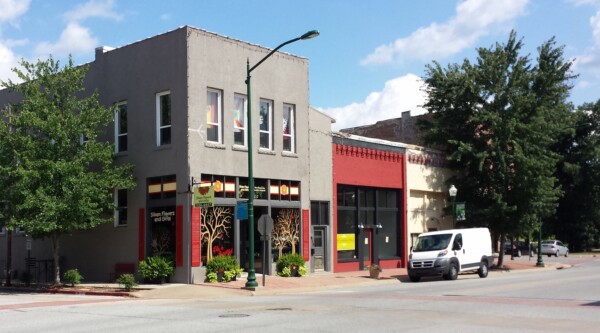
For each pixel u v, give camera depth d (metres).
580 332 11.07
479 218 36.62
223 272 24.77
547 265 42.00
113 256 27.19
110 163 26.34
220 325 12.48
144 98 26.70
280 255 28.20
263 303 17.41
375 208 34.31
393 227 35.62
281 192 28.50
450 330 11.41
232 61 26.91
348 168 32.56
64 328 12.68
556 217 66.00
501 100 36.47
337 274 29.97
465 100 37.31
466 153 36.66
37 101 24.61
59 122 24.19
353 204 33.16
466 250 29.19
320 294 20.83
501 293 19.56
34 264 30.31
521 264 42.16
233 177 26.55
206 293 21.19
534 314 13.85
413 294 19.72
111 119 26.00
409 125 45.72
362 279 27.64
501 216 36.44
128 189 26.64
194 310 15.68
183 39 25.34
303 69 30.14
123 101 27.77
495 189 37.09
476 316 13.54
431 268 27.53
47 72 25.16
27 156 24.02
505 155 36.06
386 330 11.45
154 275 24.55
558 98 40.44
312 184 30.30
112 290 22.92
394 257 35.19
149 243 26.08
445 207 38.41
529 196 36.31
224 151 26.16
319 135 31.03
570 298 17.77
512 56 37.62
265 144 28.20
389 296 19.05
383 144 34.78
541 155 36.62
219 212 25.77
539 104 37.72
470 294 19.28
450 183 38.44
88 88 29.06
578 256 61.22
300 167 29.39
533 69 38.03
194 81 25.30
